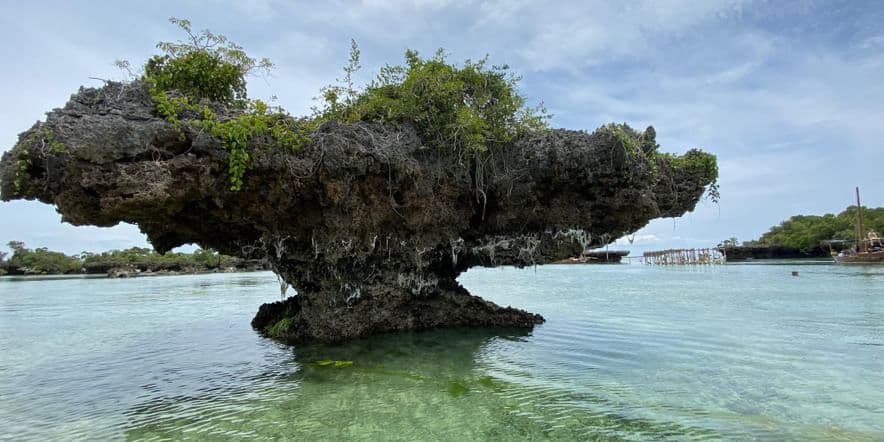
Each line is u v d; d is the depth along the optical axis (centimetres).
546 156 1398
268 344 1530
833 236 9844
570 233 1530
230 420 859
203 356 1395
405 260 1517
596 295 3309
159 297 3641
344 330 1474
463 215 1542
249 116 1098
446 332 1638
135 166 941
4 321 2316
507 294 3441
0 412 925
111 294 3991
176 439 778
